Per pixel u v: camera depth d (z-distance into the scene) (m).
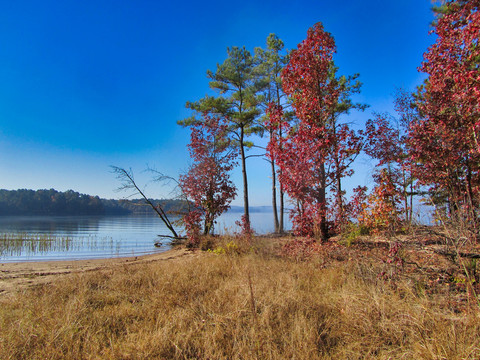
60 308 4.65
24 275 8.41
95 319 4.34
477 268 5.14
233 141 21.09
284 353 3.38
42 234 25.52
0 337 3.60
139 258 12.52
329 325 4.11
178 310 4.60
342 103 17.02
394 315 4.12
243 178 20.25
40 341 3.65
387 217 9.17
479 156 8.34
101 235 25.58
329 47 10.26
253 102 19.00
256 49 20.22
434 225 6.45
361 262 6.89
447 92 8.27
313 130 9.88
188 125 19.16
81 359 3.29
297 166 10.05
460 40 7.61
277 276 6.34
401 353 3.35
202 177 15.00
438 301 4.45
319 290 5.63
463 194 8.45
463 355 3.02
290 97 11.45
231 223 14.47
